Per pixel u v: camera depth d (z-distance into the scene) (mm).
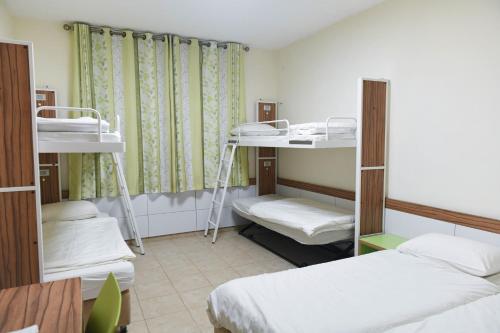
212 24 3887
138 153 4219
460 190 2625
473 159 2527
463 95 2578
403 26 3031
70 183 3891
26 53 1878
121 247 2562
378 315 1590
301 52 4473
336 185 3975
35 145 1929
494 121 2389
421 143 2906
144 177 4262
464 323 1423
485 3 2416
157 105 4258
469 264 2068
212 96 4559
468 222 2537
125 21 3779
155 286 3068
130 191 4160
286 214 3568
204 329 2391
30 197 1940
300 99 4535
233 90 4691
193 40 4363
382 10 3236
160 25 3922
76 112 3854
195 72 4414
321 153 4199
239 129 4289
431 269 2109
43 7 3361
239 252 3965
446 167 2719
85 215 3473
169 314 2588
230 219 4918
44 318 1256
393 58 3137
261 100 4918
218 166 4691
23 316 1269
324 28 4012
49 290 1488
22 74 1875
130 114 4094
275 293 1814
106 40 3910
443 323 1425
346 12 3514
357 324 1520
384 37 3223
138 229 4320
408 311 1626
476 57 2484
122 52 4055
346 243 3633
